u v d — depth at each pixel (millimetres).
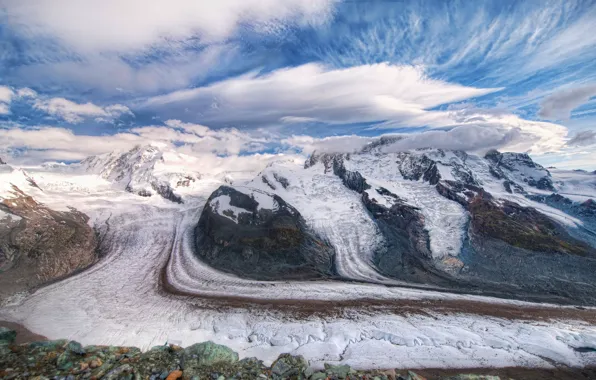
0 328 17328
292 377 15703
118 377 13008
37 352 14625
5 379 12133
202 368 14734
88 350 15586
